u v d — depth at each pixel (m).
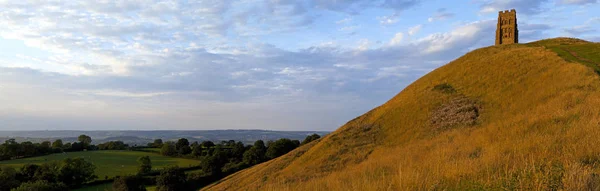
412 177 7.74
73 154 107.81
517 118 21.67
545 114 18.95
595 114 15.20
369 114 43.59
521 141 12.75
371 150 30.42
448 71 46.31
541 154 9.15
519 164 8.11
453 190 6.86
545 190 5.72
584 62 33.69
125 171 78.88
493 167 8.36
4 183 60.78
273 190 12.30
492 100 31.36
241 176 42.12
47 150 109.31
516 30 64.06
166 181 63.78
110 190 63.81
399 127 34.12
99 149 132.38
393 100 45.47
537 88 28.88
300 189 11.48
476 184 6.71
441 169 9.02
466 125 27.97
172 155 109.56
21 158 96.88
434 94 38.34
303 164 32.88
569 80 26.61
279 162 38.69
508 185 6.15
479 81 37.59
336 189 9.66
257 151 91.00
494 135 17.34
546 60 36.28
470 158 11.68
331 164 29.41
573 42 53.19
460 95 35.72
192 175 74.19
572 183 5.65
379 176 11.38
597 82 23.81
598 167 7.25
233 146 115.31
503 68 38.22
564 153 8.78
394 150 26.52
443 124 29.86
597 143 9.38
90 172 68.81
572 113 16.73
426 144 23.56
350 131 37.56
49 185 58.25
